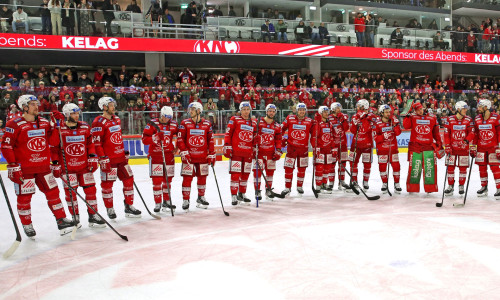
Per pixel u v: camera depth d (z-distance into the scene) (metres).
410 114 7.41
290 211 6.32
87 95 12.61
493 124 6.99
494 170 7.05
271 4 19.84
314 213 6.13
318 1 20.81
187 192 6.43
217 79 15.54
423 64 20.88
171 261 4.09
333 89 15.73
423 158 7.39
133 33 15.49
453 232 4.89
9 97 11.80
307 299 3.11
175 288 3.41
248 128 6.78
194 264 3.98
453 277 3.49
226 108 13.94
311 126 7.74
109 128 5.74
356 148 7.96
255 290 3.31
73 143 5.42
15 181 4.89
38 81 13.19
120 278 3.68
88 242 4.89
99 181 10.18
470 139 7.01
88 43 14.79
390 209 6.30
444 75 21.02
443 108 15.48
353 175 8.03
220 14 17.62
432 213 5.97
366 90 15.48
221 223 5.63
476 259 3.92
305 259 4.03
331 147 7.89
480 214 5.87
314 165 7.79
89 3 15.42
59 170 5.27
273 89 14.38
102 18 14.99
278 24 17.30
